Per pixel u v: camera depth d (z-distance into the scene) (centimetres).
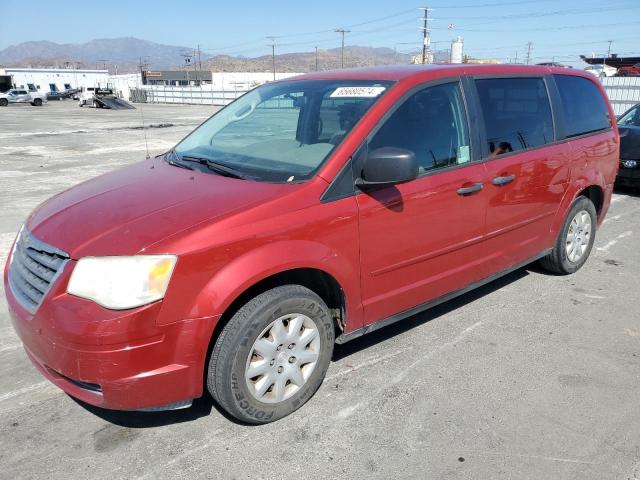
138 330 240
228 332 265
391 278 329
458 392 320
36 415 298
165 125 2592
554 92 448
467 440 278
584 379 334
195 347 254
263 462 262
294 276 297
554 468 259
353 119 317
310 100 356
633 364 353
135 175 342
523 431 285
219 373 268
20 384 329
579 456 267
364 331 329
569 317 421
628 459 265
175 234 250
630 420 294
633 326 407
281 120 363
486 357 361
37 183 998
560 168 443
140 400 250
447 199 346
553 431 285
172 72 10962
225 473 256
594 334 394
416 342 381
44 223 286
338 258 295
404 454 268
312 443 276
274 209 273
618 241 621
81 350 238
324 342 303
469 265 380
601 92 517
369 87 341
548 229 456
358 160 304
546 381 332
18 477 251
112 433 284
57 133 2128
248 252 262
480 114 375
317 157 306
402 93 332
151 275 241
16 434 282
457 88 365
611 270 525
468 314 426
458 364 351
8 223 699
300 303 284
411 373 340
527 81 422
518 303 447
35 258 270
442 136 349
